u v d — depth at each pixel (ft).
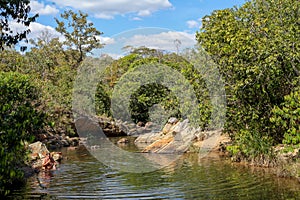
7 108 17.04
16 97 22.99
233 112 44.96
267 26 42.27
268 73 38.73
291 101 33.81
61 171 40.98
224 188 30.63
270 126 41.88
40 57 93.81
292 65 37.76
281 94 41.63
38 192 30.73
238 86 40.70
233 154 44.75
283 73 39.40
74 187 32.63
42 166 42.68
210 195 28.53
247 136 42.22
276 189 29.63
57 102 77.36
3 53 76.13
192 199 27.53
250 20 44.96
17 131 16.90
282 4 43.42
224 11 46.68
